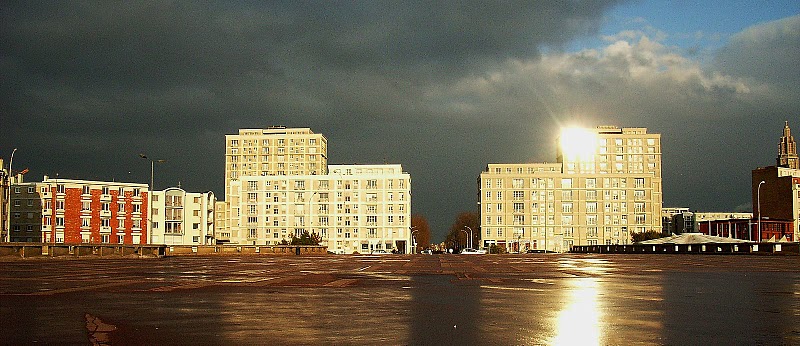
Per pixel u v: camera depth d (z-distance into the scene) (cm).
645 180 19600
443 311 1450
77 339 1053
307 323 1254
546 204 19488
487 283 2366
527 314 1400
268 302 1620
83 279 2478
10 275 2766
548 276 2862
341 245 18550
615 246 12300
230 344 1026
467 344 1035
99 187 14925
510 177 19612
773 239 15750
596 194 19500
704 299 1752
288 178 18812
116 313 1377
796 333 1157
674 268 3828
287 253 10038
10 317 1297
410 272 3231
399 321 1288
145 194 15588
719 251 8900
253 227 18762
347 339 1078
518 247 19388
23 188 14500
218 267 3881
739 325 1251
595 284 2325
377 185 18625
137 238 15362
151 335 1102
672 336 1120
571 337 1105
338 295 1827
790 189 18275
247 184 18925
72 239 14538
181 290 1959
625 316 1373
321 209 18688
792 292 1994
